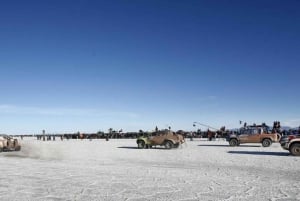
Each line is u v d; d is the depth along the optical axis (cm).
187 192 843
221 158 1888
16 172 1200
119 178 1068
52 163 1563
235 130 3541
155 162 1669
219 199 766
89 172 1214
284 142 2091
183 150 2631
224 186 933
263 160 1756
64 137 8044
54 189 868
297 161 1695
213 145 3425
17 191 838
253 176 1148
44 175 1124
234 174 1198
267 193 838
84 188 885
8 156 2062
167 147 2841
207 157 1959
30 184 941
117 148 2995
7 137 2620
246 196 800
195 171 1279
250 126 3192
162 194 816
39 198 761
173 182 995
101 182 984
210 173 1220
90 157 1992
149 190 865
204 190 870
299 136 2066
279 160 1752
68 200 744
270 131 3120
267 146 3102
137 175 1143
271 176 1152
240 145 3462
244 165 1520
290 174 1209
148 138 2945
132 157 1988
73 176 1105
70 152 2456
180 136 2888
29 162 1608
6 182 972
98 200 746
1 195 789
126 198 768
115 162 1659
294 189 895
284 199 770
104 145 3638
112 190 860
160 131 2911
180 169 1345
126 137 6769
